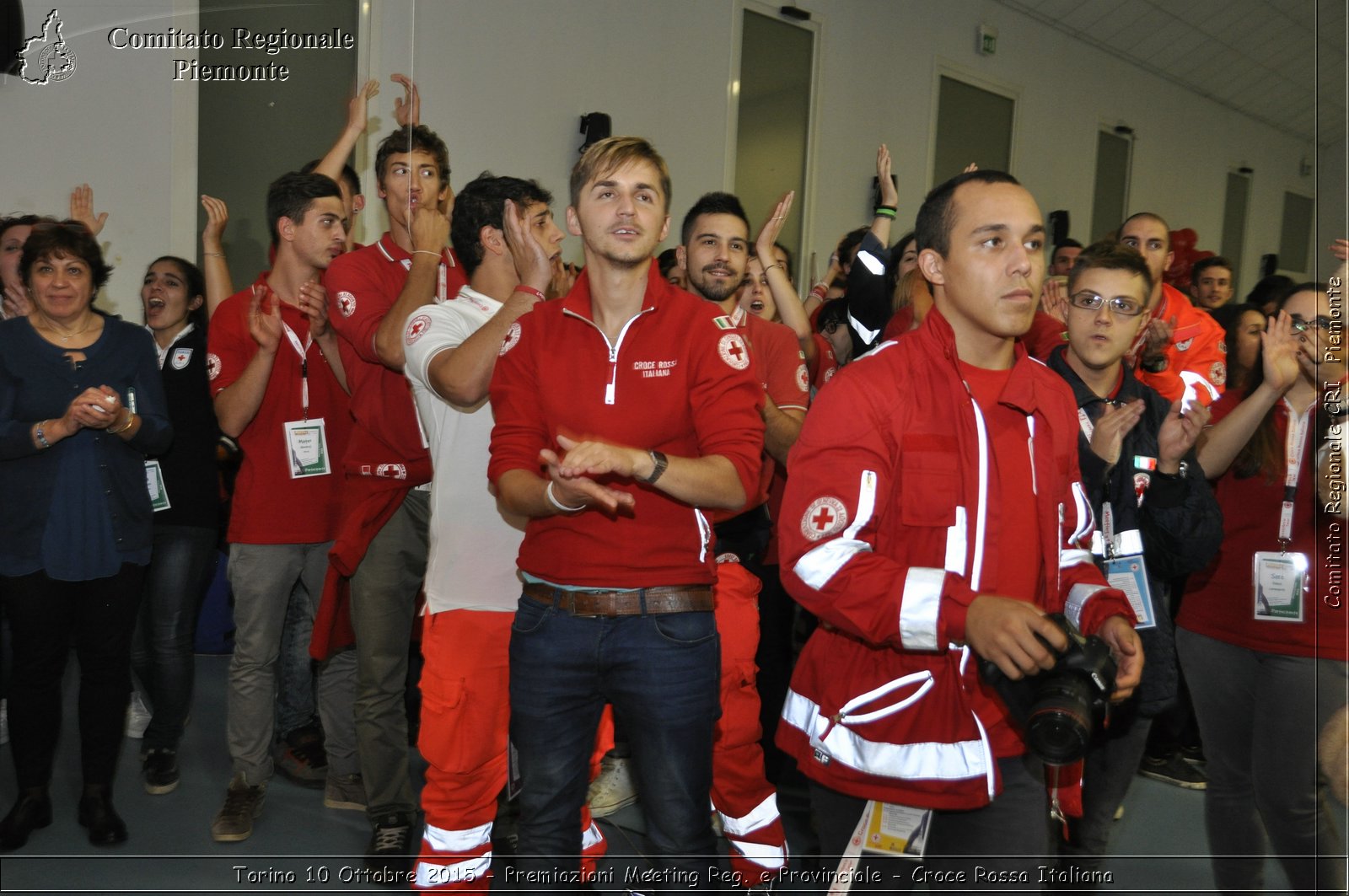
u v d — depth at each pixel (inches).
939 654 54.4
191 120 147.6
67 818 98.8
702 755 63.3
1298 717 76.7
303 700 114.7
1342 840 77.4
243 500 99.7
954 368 54.8
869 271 103.2
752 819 83.9
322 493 101.7
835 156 205.3
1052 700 48.7
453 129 161.0
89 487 91.0
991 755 54.1
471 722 76.8
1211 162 263.1
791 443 89.7
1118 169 250.4
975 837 56.3
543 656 63.1
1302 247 269.4
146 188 144.4
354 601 90.0
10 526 89.7
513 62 166.2
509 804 97.7
